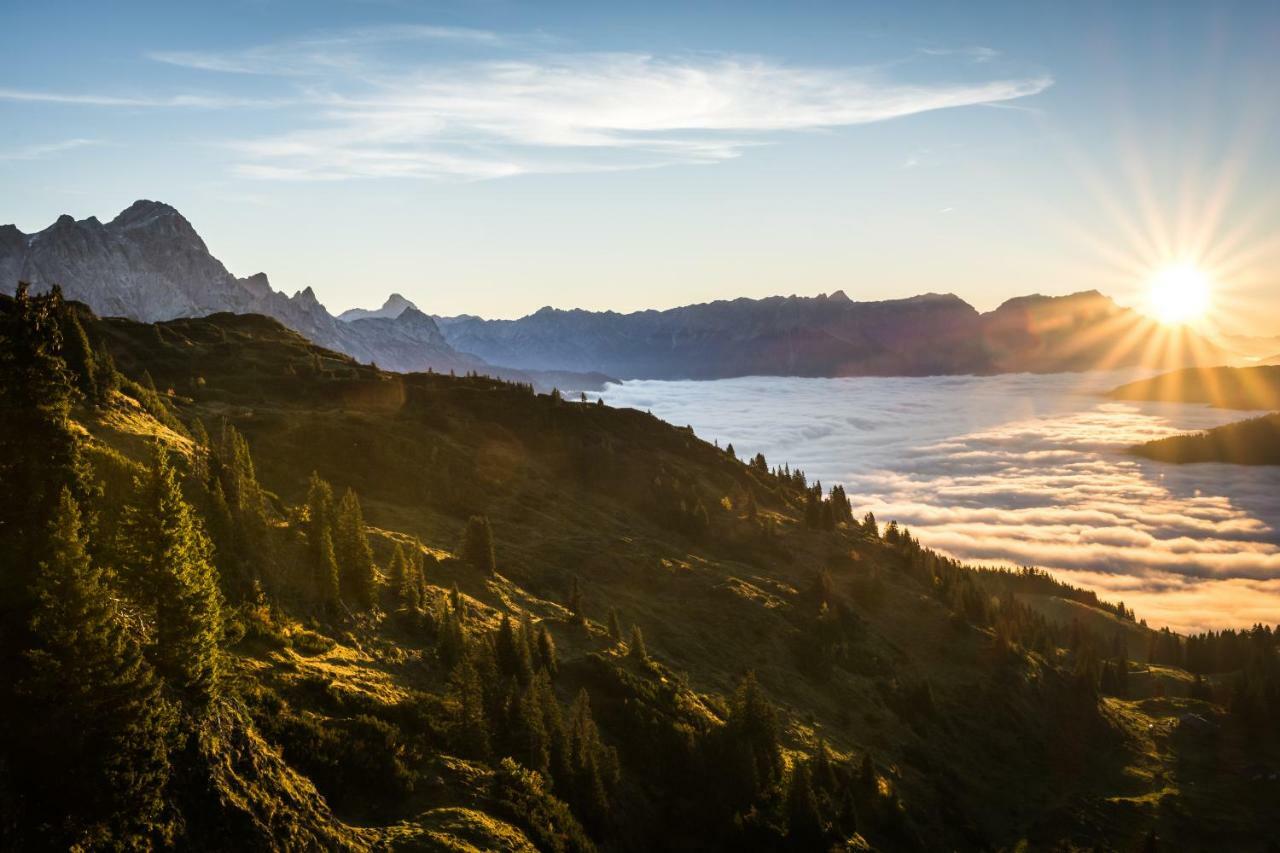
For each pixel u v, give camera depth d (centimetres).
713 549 19162
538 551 15125
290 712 5162
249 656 5722
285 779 4500
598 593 13525
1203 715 16900
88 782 3506
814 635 14325
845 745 11106
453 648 7481
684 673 10962
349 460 16925
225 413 17938
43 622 3688
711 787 7888
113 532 4822
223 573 6294
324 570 7281
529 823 5419
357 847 4428
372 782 5091
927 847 9575
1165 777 14000
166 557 4281
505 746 6462
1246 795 13525
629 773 7625
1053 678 16700
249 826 4000
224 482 7525
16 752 3422
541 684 7488
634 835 6731
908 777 11288
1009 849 10700
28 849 3238
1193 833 12219
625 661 9888
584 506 19300
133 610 4181
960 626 17000
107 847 3428
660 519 19975
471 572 11525
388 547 11119
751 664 12756
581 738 6875
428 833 4816
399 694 6172
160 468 4381
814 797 8200
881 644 15575
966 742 13400
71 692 3566
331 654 6412
